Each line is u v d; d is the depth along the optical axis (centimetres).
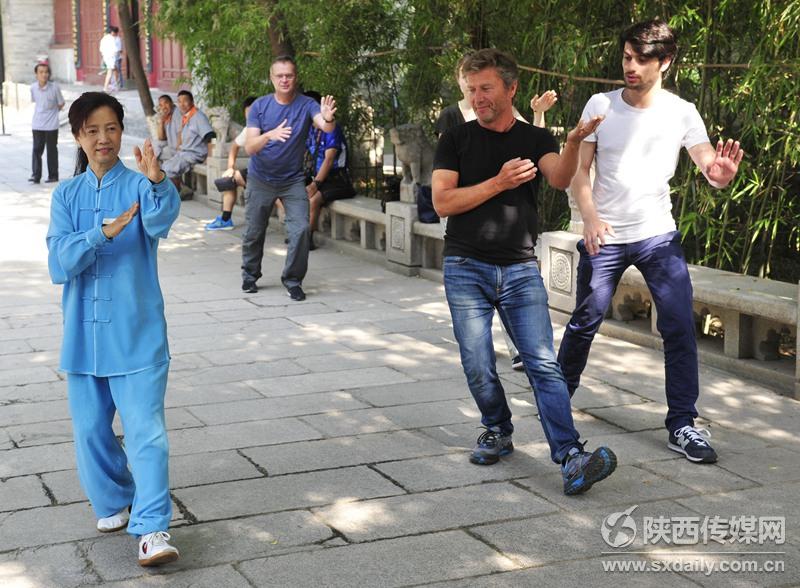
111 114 367
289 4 1005
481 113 423
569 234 716
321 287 844
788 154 623
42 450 481
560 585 352
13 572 363
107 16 2838
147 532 360
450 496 427
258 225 804
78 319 372
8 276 874
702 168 457
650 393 562
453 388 575
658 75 461
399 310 763
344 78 1028
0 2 3338
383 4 1007
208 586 353
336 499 425
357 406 544
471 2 823
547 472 452
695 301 618
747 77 605
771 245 655
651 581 354
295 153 784
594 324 486
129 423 367
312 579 357
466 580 355
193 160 1345
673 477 446
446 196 425
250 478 448
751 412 530
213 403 550
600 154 474
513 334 436
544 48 747
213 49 1271
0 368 616
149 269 375
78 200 372
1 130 2389
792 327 570
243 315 747
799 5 572
